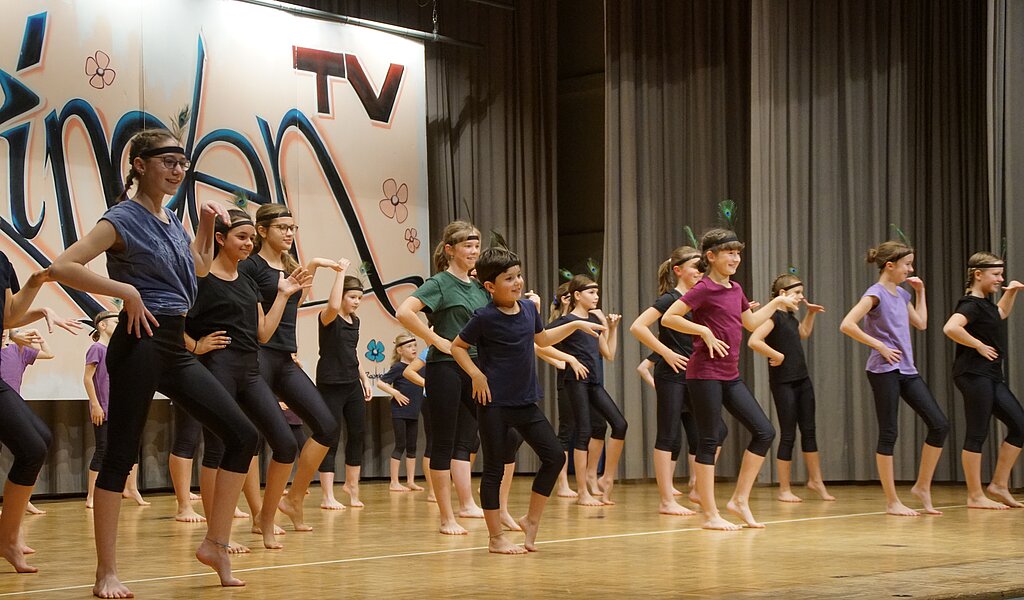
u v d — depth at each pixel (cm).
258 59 859
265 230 446
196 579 339
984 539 448
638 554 398
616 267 909
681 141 917
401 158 934
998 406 604
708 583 322
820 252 833
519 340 403
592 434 698
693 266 559
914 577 323
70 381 748
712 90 906
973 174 811
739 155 894
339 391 609
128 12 795
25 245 743
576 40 1052
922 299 598
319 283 875
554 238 1013
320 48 893
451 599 293
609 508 616
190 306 319
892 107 830
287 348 446
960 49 820
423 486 855
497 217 1003
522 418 404
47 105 756
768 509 605
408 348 823
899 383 576
